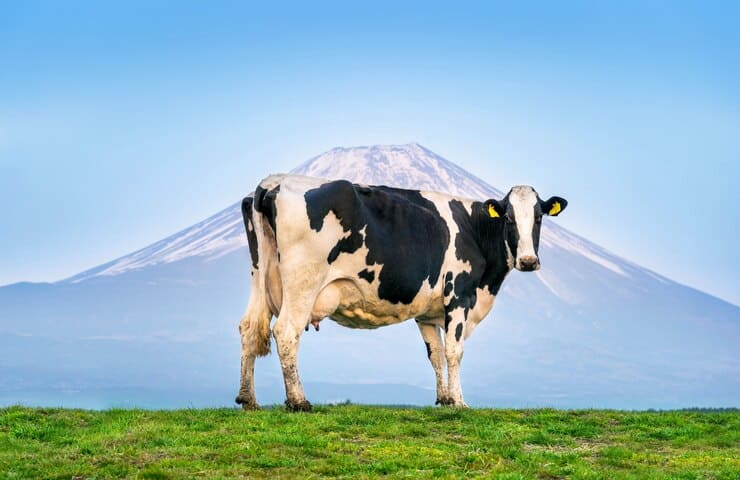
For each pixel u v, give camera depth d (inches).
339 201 737.0
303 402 730.2
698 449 672.4
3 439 647.8
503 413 742.5
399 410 748.6
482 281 836.6
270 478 567.8
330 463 595.5
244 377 740.0
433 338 834.8
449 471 585.9
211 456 600.7
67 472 569.3
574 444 670.5
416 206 794.8
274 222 731.4
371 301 765.9
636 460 631.8
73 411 729.6
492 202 818.2
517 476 571.8
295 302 728.3
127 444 625.9
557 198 835.4
